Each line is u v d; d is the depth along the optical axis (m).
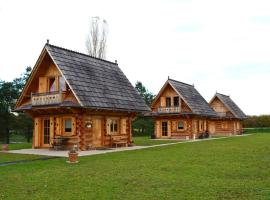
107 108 26.34
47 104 25.97
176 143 33.22
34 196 10.07
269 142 32.09
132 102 30.27
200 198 9.53
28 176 13.41
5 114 42.41
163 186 11.22
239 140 36.16
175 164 16.25
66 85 26.44
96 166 15.96
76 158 17.66
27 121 44.22
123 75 32.97
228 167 15.15
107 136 28.23
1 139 45.53
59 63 25.69
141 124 58.50
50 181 12.31
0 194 10.38
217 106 61.81
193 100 46.78
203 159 18.11
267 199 9.30
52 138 27.05
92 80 27.55
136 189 10.81
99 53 44.12
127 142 30.38
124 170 14.60
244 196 9.69
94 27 44.28
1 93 42.31
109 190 10.71
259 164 16.08
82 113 25.81
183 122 45.03
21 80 44.31
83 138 25.72
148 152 22.67
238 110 66.12
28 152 24.05
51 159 19.17
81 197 9.85
